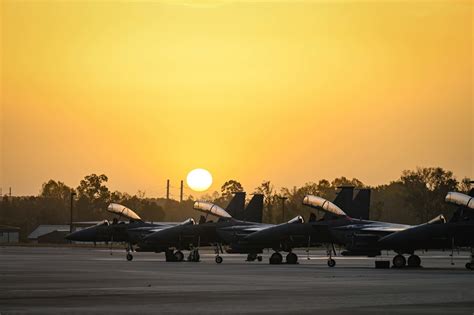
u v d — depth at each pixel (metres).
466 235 89.19
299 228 101.31
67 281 64.56
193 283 62.59
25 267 87.12
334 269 86.44
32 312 43.12
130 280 65.94
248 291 55.28
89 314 42.28
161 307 45.34
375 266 91.31
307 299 49.72
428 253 158.88
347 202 102.75
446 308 44.88
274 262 103.75
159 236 112.44
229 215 113.81
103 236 121.56
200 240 112.06
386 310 43.88
